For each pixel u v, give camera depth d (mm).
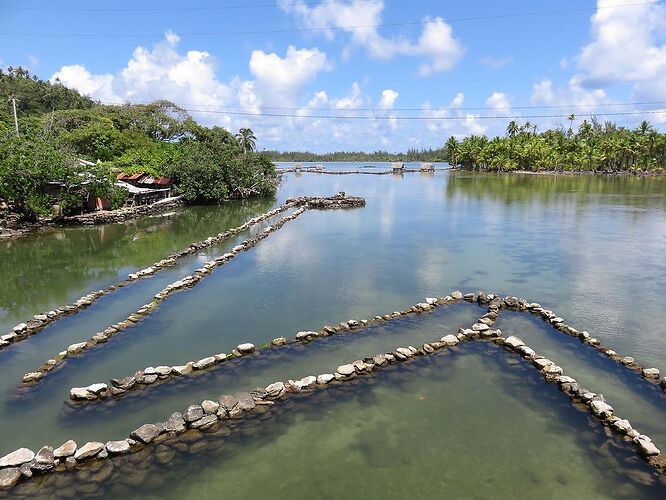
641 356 13102
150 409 10578
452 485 8242
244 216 41844
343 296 18469
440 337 14453
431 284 20062
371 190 73875
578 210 44469
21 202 32656
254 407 10500
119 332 14781
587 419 10172
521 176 106312
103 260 24328
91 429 9867
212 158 52562
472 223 37438
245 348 13203
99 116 72312
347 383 11633
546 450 9180
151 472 8539
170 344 13977
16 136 34844
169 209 46531
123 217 38406
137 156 58531
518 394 11188
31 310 17000
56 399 10969
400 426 9969
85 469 8578
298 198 53375
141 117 78625
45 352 13477
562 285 19688
